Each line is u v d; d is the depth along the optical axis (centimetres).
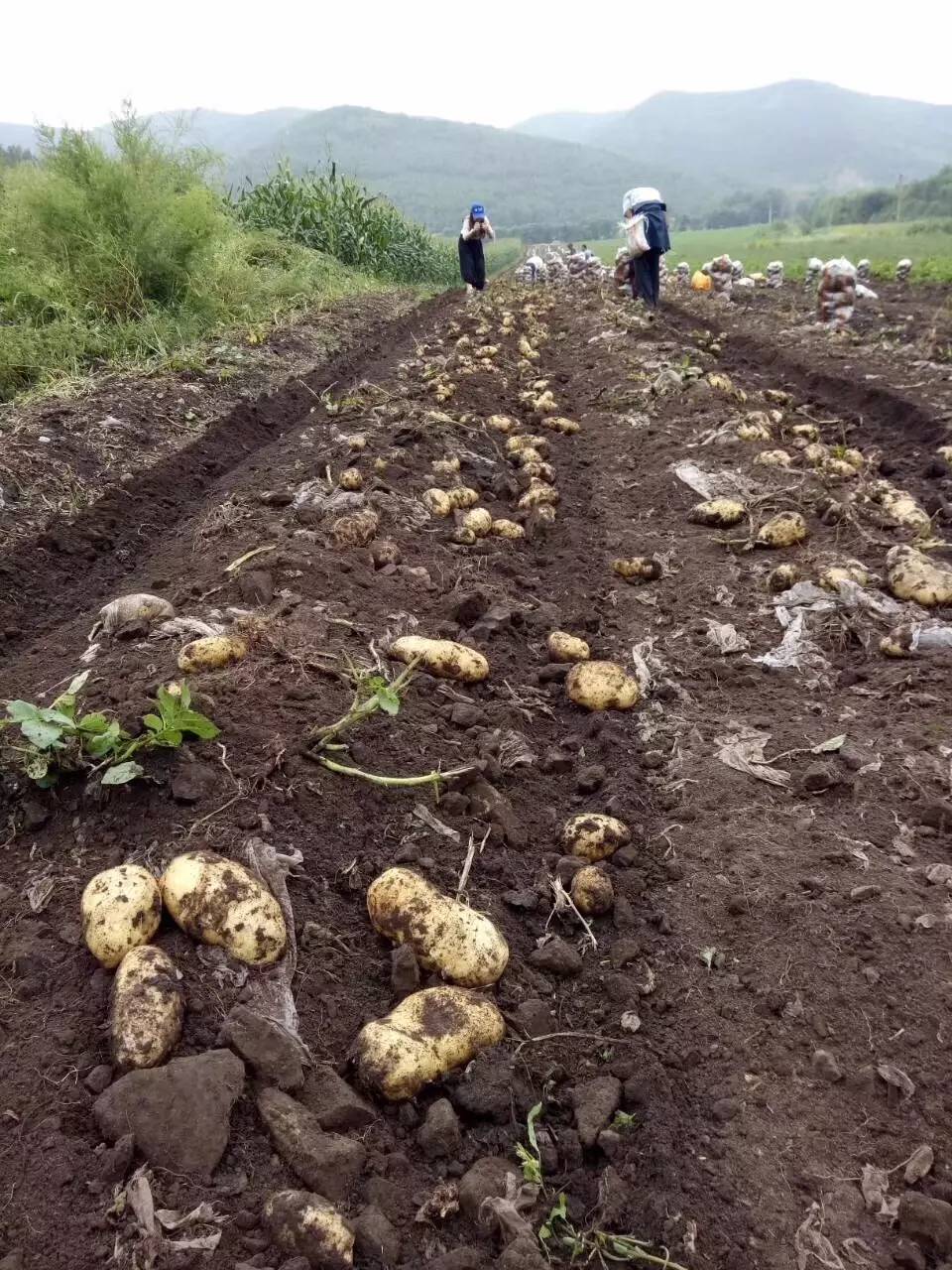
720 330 1395
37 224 984
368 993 231
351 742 305
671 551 522
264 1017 212
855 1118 206
